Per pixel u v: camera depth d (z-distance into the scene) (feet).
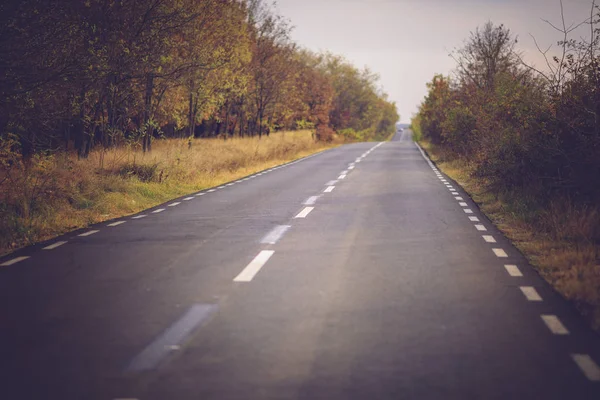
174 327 18.90
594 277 24.81
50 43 44.93
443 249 32.07
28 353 16.57
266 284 24.48
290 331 18.52
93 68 50.21
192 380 14.67
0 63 41.83
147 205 53.72
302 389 14.16
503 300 22.22
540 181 47.73
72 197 49.29
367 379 14.79
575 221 35.50
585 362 16.01
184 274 26.30
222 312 20.56
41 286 24.25
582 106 43.19
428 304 21.62
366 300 22.11
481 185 63.87
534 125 47.88
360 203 52.39
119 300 22.11
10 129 48.44
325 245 33.14
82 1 47.29
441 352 16.72
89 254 30.83
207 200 55.47
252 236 36.09
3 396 13.69
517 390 14.17
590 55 43.32
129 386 14.29
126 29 67.26
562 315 20.38
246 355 16.44
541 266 28.14
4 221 37.65
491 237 35.73
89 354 16.49
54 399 13.53
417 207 49.65
